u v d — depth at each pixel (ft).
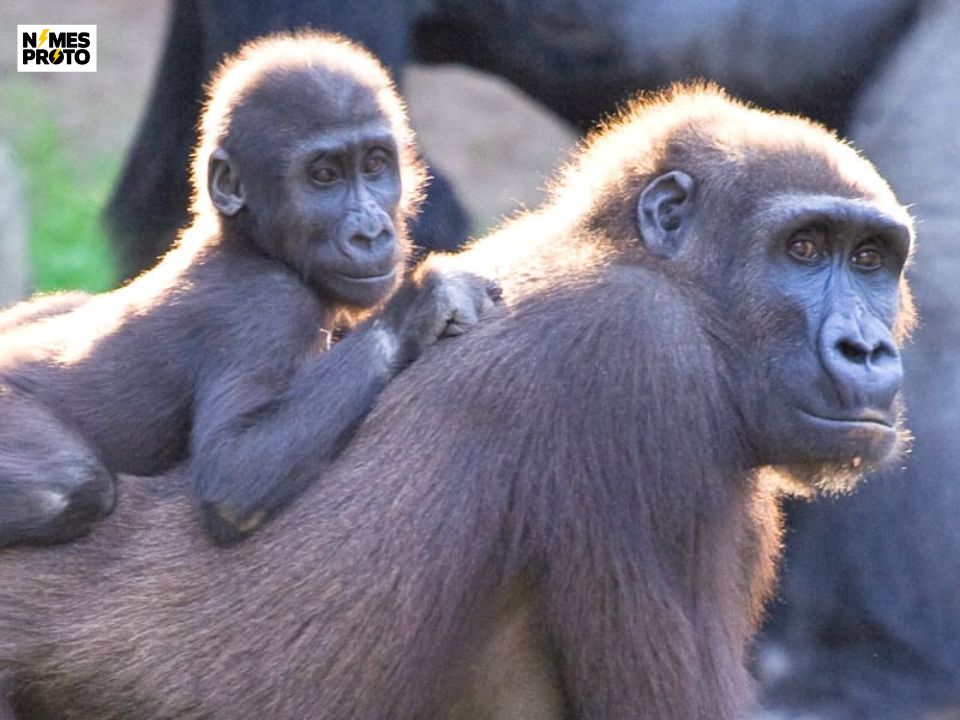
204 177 40.16
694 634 34.53
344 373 35.17
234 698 33.86
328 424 34.71
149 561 34.42
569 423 34.32
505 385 34.50
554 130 112.16
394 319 35.53
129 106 107.14
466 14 64.64
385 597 33.91
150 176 65.36
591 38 64.13
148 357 36.32
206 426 35.01
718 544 35.17
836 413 34.81
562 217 37.50
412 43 65.16
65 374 36.27
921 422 58.95
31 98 106.32
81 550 34.60
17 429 34.86
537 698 35.81
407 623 33.96
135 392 36.14
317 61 40.29
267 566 34.12
